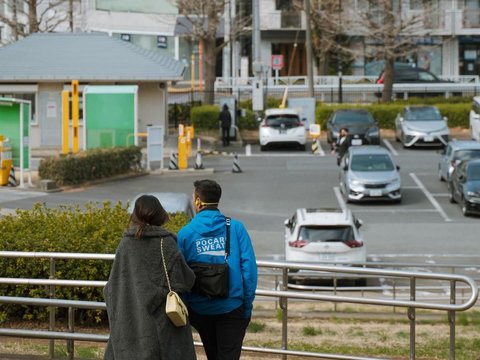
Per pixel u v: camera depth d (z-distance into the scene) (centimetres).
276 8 7844
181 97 7069
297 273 2303
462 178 3644
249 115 6141
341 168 4019
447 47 7938
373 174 3834
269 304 2278
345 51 7125
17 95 5288
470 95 6950
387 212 3650
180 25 7269
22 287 1526
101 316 1581
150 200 801
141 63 5422
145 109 5516
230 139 5694
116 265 796
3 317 1518
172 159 4509
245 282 866
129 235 793
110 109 4638
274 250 2939
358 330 1859
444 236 3178
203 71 7606
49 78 5206
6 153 3878
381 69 7556
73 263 1525
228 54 8019
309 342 1650
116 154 4278
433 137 5253
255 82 5978
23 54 5372
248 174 4491
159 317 787
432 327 1953
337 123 5278
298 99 5959
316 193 4019
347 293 2470
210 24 6347
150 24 7669
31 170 4403
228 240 862
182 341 799
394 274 1034
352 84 7162
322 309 2186
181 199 2475
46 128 5288
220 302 859
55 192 3856
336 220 2622
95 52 5453
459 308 1023
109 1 7450
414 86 6975
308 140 5806
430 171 4556
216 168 4672
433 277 1032
